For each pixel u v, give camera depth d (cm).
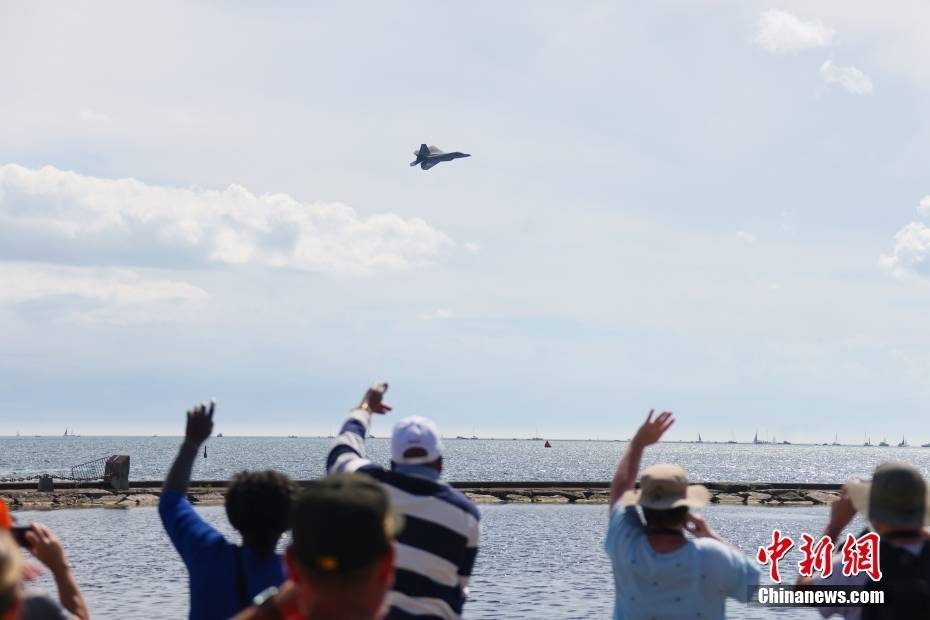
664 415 1037
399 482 1008
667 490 942
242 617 549
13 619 483
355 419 1123
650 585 934
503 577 4888
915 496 897
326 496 521
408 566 984
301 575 521
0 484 9200
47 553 835
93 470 12812
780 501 10581
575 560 5572
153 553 5603
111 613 3691
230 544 918
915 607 886
